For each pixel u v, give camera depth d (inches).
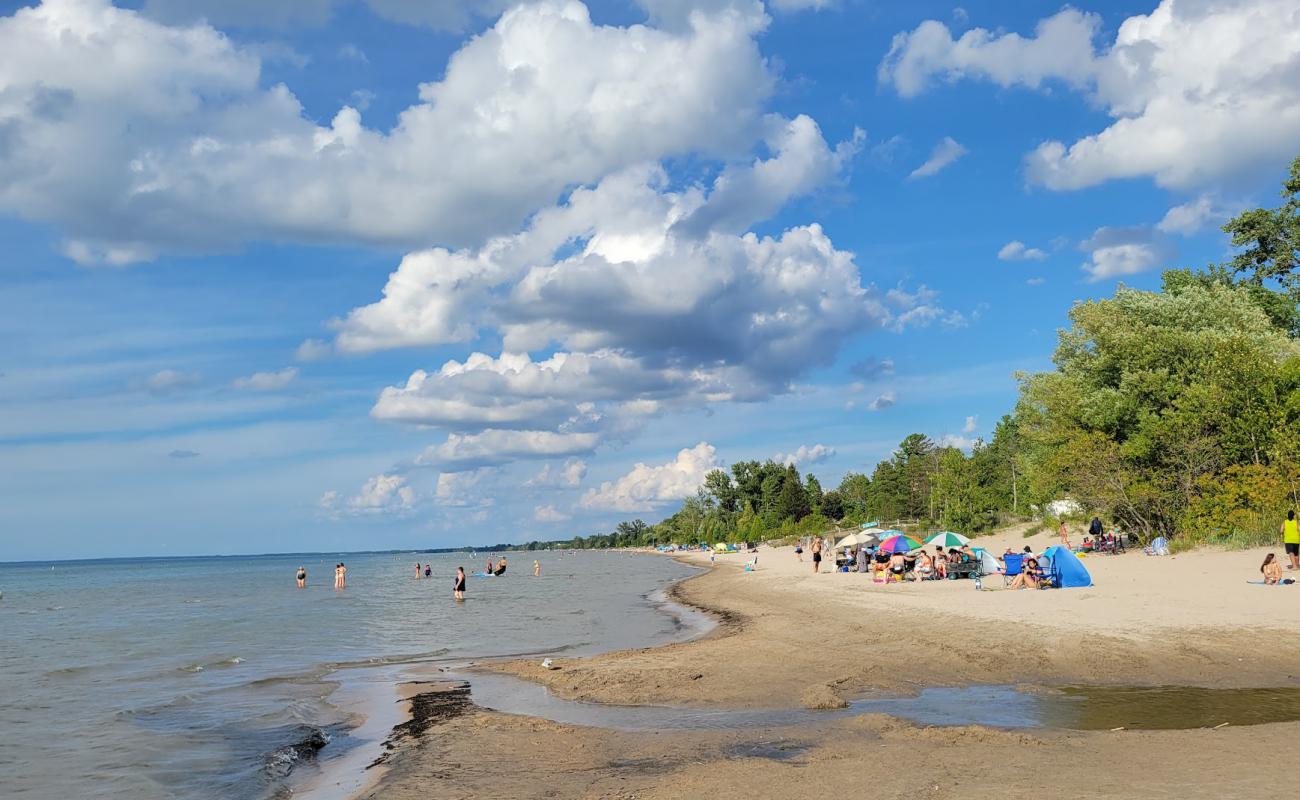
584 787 425.1
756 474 6673.2
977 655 732.7
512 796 418.0
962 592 1264.8
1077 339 1961.1
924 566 1588.3
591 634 1205.7
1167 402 1720.0
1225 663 645.3
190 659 1069.8
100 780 505.4
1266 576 991.6
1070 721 507.5
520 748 519.5
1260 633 725.9
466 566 5915.4
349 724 640.4
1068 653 712.4
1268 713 503.8
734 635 1038.4
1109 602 964.6
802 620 1123.3
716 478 7180.1
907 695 614.9
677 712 604.1
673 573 3403.1
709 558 4594.0
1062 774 380.5
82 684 884.6
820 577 1945.1
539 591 2432.3
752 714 582.6
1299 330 2257.6
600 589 2475.4
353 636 1289.4
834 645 863.7
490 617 1566.2
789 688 661.9
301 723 650.2
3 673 971.3
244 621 1630.2
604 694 679.1
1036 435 2190.0
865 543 2018.9
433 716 639.8
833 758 441.1
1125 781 362.6
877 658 765.9
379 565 7263.8
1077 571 1181.7
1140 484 1628.9
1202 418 1589.6
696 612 1466.5
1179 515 1600.6
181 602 2420.0
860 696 618.8
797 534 5251.0
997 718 526.6
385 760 515.2
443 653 1042.1
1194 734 449.7
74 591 3535.9
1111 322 1881.2
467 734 563.2
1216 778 358.6
